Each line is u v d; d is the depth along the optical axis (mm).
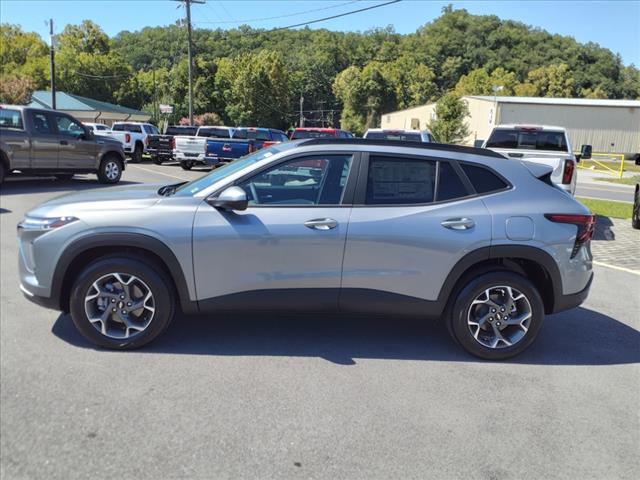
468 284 4395
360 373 4098
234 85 81125
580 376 4242
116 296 4234
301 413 3461
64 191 13148
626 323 5547
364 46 118188
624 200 17156
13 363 3992
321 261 4234
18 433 3094
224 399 3594
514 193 4445
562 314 5789
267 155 4465
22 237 4336
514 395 3863
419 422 3428
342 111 115250
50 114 13562
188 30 34219
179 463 2898
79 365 4004
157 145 25250
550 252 4352
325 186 4336
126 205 4250
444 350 4641
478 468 2992
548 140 11047
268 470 2879
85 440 3059
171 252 4152
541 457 3121
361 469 2930
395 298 4340
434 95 109062
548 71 99125
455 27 119062
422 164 4426
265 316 5254
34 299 4305
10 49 70625
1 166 12539
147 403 3492
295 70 109625
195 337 4656
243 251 4191
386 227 4238
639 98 100562
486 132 52375
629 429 3465
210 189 4312
